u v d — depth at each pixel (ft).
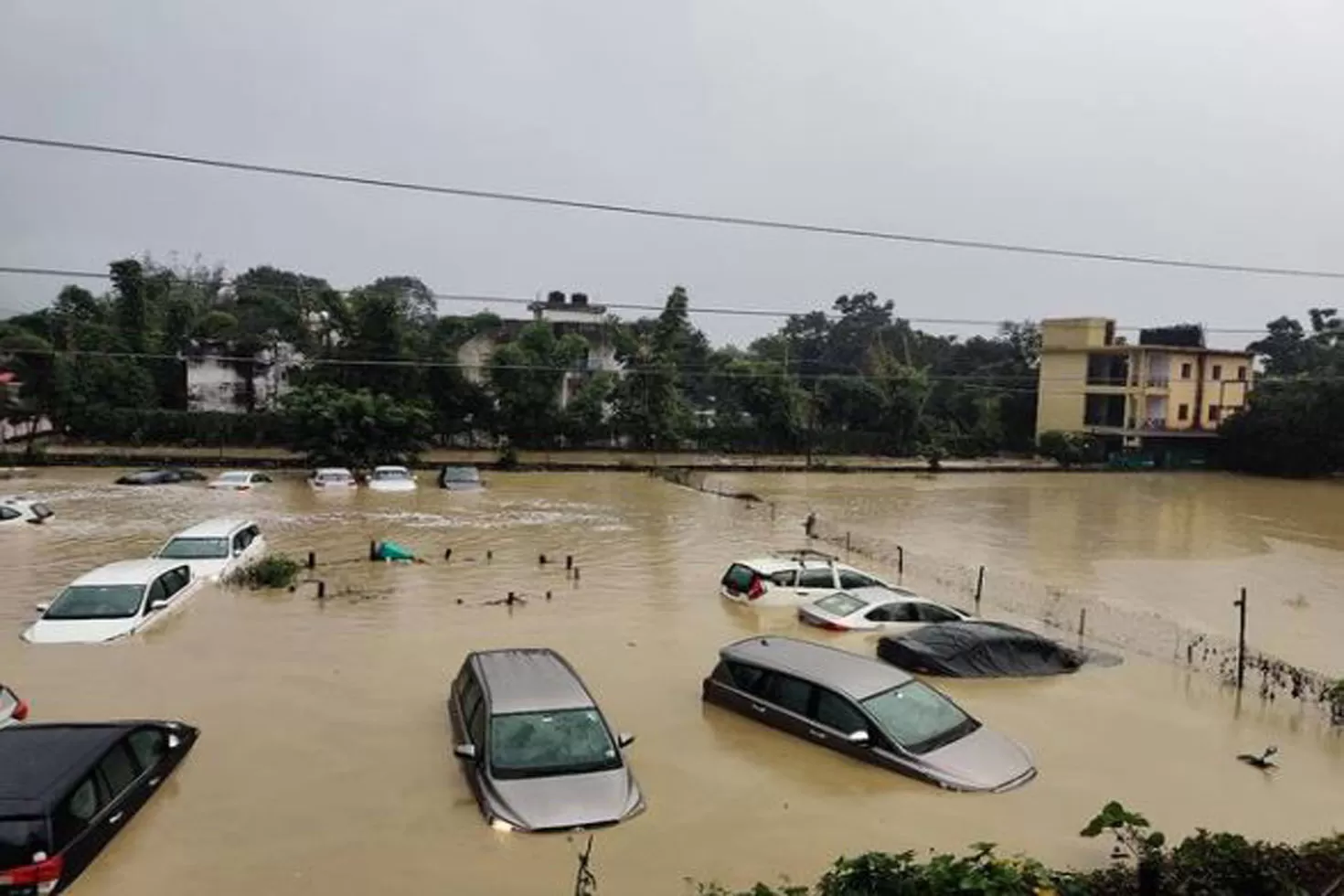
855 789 36.76
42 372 169.58
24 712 41.29
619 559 86.17
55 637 54.60
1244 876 28.84
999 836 33.14
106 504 113.09
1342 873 29.66
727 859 31.04
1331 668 60.29
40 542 87.04
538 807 32.76
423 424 161.27
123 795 32.14
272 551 84.17
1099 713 47.60
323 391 155.94
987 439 238.07
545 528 102.94
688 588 74.49
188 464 150.10
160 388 193.98
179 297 217.97
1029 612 71.67
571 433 194.49
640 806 34.27
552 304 247.29
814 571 69.05
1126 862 30.99
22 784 28.84
